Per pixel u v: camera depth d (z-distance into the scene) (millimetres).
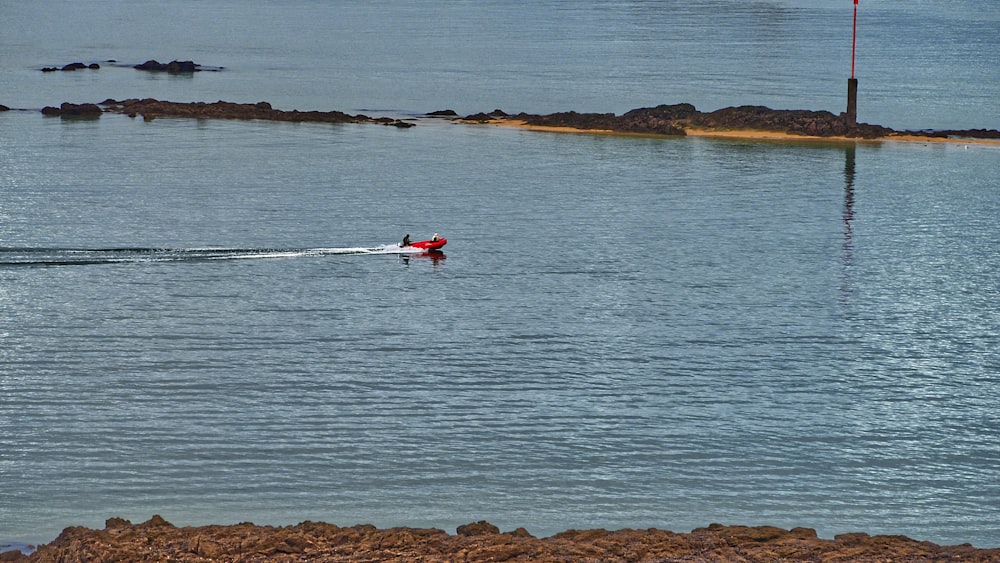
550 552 171000
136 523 188250
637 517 194625
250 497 198625
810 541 176875
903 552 173750
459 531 183875
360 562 167750
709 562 168500
